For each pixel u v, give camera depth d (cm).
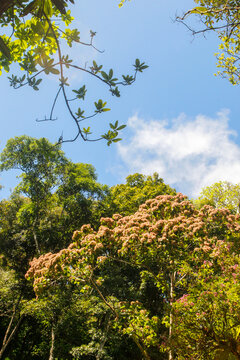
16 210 2097
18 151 1831
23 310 1311
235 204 1870
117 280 1354
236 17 340
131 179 2414
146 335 724
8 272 1606
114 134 178
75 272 795
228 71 664
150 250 737
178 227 741
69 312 1195
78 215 1923
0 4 128
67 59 180
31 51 235
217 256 707
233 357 573
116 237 820
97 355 1048
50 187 1958
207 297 621
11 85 187
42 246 1725
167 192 2033
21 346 1650
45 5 183
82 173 1998
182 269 753
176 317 665
